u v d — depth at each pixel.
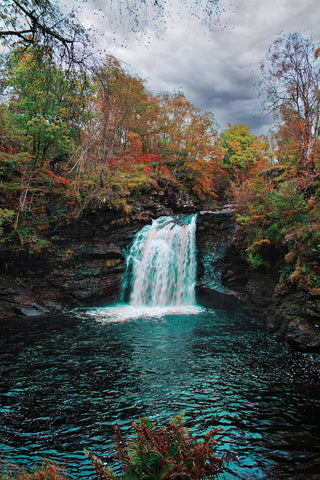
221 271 17.39
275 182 17.97
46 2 5.09
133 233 19.62
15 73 15.69
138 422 6.52
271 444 5.75
